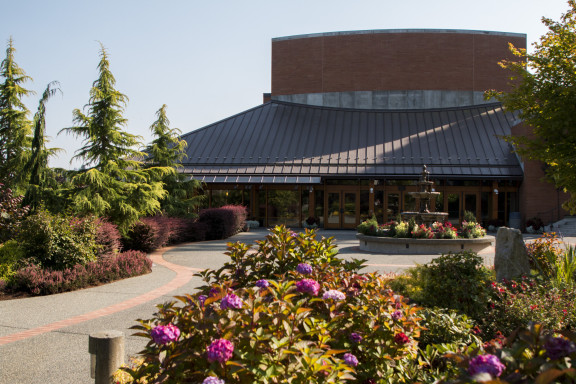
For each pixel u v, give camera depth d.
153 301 9.32
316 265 5.01
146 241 17.78
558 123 10.55
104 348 4.12
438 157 34.00
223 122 39.28
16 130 24.09
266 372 2.55
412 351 4.04
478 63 43.66
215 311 3.10
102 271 11.42
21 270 10.35
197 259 16.31
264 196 34.88
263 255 5.28
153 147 26.17
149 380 2.99
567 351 2.25
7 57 25.06
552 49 11.11
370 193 33.84
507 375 2.12
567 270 9.05
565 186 11.77
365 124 38.62
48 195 15.66
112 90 17.38
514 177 32.19
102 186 15.98
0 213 12.41
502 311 6.57
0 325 7.55
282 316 2.91
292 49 45.62
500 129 36.22
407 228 19.05
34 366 5.62
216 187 34.59
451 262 7.25
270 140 36.72
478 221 33.12
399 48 43.97
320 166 34.06
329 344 3.62
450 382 2.21
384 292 4.34
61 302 9.27
